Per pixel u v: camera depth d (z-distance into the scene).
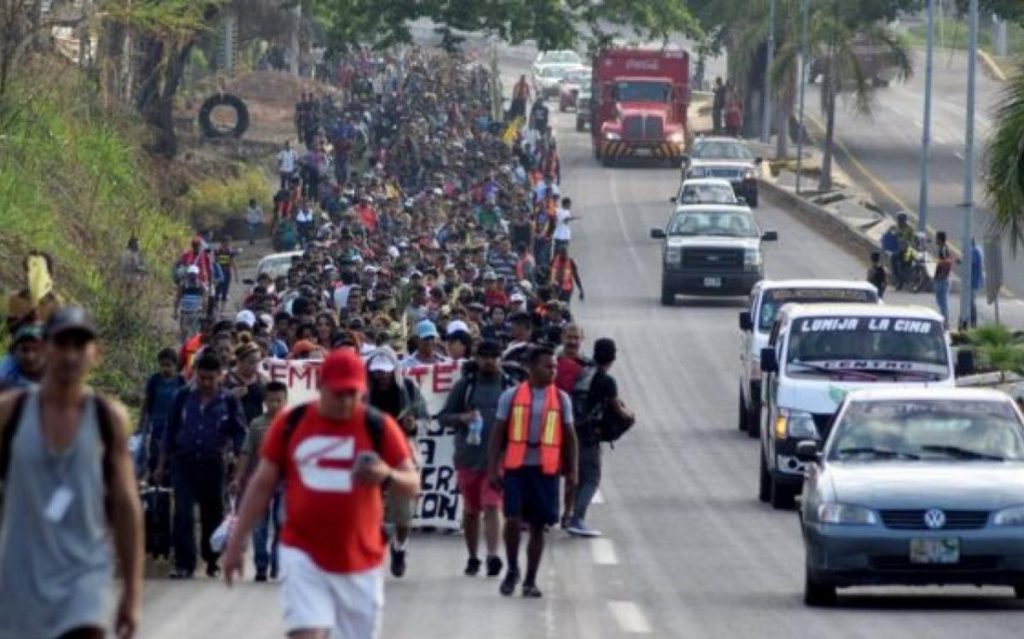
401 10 163.38
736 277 110.38
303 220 122.12
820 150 193.88
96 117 100.12
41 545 19.53
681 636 34.59
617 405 48.16
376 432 23.09
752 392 70.75
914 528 37.22
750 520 52.72
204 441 40.47
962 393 41.38
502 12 164.38
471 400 41.59
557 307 62.19
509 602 38.47
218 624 35.19
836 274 125.25
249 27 176.62
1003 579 37.31
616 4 176.38
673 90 184.88
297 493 22.97
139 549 19.98
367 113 171.50
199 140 150.50
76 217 85.12
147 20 101.94
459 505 48.41
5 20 84.44
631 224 150.50
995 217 60.00
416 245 95.44
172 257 97.50
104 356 70.31
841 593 41.16
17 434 19.59
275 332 58.38
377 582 23.22
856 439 40.16
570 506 48.06
